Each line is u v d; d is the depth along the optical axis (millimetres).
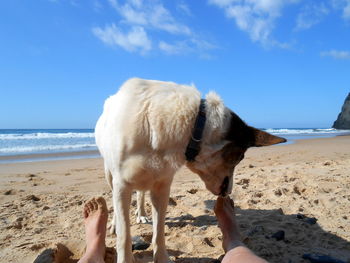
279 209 1329
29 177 2211
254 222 1189
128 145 760
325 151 4023
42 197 1578
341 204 1399
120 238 804
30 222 1209
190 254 949
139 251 975
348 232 1087
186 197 1562
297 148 4574
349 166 2424
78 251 899
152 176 784
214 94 817
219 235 1076
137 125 755
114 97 933
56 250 869
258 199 1506
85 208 947
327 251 944
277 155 3551
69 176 2260
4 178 2150
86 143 6043
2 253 926
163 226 887
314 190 1638
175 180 2047
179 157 763
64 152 4262
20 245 979
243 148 821
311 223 1173
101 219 912
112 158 804
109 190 1780
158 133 746
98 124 1119
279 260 890
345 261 869
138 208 1256
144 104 772
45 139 7309
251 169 2420
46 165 2889
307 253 915
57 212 1330
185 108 756
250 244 993
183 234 1088
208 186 850
